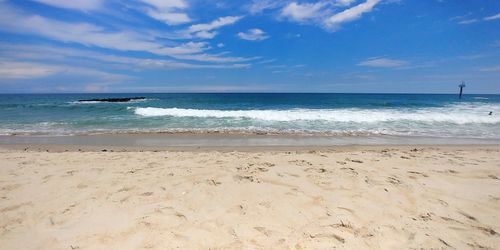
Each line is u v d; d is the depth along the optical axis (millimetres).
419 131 10641
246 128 11320
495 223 2912
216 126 11938
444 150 7016
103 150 7223
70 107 22297
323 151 6922
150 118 14594
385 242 2623
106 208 3246
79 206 3299
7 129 11242
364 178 4238
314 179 4195
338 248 2535
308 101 36562
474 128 11461
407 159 5621
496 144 8195
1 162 5359
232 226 2867
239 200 3449
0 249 2512
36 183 4055
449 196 3584
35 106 23906
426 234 2736
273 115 15086
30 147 7770
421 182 4078
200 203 3371
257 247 2537
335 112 16453
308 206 3295
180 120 13797
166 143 8352
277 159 5598
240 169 4754
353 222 2941
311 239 2664
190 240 2631
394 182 4059
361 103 30297
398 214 3119
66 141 8695
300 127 11633
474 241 2617
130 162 5363
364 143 8352
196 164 5160
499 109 19500
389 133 10164
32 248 2527
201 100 38750
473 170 4711
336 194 3629
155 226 2857
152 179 4227
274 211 3172
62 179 4234
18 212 3160
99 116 15734
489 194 3643
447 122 12992
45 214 3113
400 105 25828
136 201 3426
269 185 3941
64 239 2656
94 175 4441
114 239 2646
